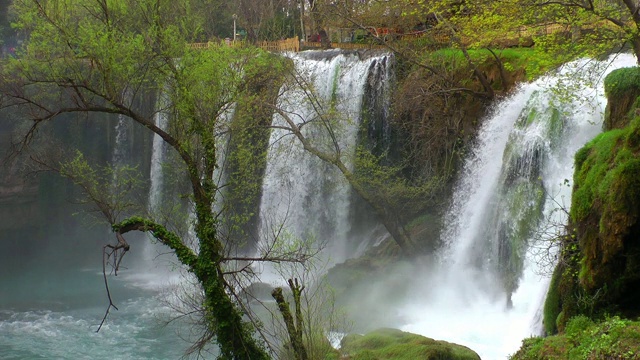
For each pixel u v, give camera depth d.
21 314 26.56
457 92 26.14
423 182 26.80
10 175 35.34
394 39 29.45
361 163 25.80
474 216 23.81
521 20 19.33
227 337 14.11
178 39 14.86
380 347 16.94
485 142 24.28
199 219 14.40
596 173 14.76
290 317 13.80
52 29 14.43
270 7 40.75
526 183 21.34
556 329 15.73
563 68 21.31
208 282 14.13
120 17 14.83
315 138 29.94
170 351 21.48
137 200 34.03
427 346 15.80
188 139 14.66
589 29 20.38
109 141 37.78
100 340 22.95
